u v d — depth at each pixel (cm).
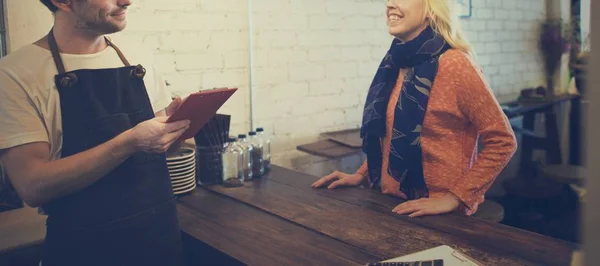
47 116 146
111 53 162
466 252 158
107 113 154
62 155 150
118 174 155
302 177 261
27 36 237
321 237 178
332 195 226
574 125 434
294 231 185
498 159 186
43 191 141
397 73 214
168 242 168
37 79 145
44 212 171
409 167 203
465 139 199
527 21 539
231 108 313
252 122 323
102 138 152
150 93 174
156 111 179
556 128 400
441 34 198
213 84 303
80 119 149
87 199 152
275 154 339
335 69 367
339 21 365
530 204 418
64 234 153
